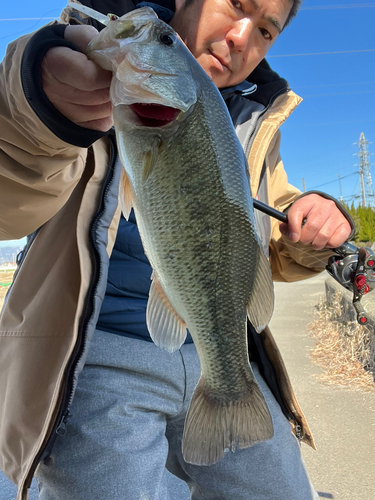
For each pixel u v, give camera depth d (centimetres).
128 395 156
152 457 152
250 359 200
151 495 146
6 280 1823
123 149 120
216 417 143
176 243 125
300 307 784
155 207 121
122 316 165
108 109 111
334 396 361
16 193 127
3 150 117
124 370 161
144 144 118
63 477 144
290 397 189
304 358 469
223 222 128
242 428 143
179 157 121
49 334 151
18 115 109
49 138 111
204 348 138
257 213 206
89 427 147
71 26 114
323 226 180
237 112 217
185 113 119
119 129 119
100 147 158
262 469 169
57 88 105
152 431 158
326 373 416
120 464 144
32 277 164
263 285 141
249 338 197
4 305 170
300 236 182
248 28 192
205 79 125
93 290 146
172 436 180
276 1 190
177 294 129
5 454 149
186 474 183
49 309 154
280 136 240
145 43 112
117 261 173
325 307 676
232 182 128
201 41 195
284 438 177
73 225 162
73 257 158
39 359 149
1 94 111
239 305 138
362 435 296
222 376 143
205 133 123
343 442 289
